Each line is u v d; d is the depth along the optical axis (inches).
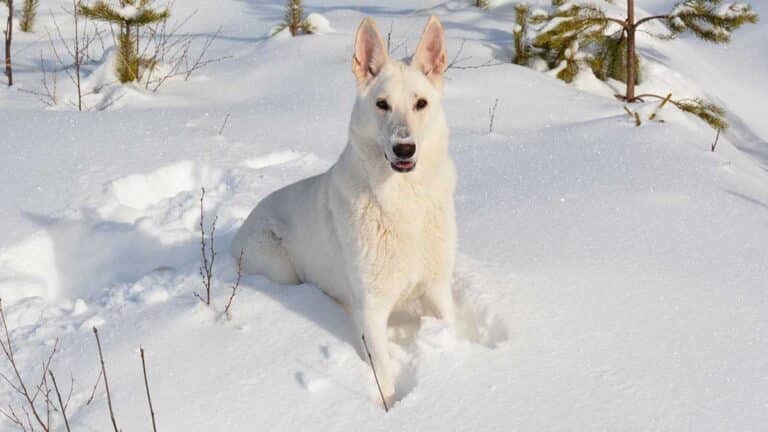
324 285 176.4
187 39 460.1
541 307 157.4
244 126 298.2
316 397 133.1
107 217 217.6
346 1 560.4
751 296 164.4
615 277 171.0
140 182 241.4
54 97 337.1
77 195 226.2
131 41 360.8
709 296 163.6
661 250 187.6
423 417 126.3
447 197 156.2
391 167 144.3
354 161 155.6
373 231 150.9
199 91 355.3
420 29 442.3
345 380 138.7
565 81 374.3
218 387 135.8
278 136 290.0
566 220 205.8
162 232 213.3
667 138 273.4
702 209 214.4
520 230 200.2
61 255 206.5
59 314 176.9
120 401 133.9
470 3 490.3
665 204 216.7
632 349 143.1
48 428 126.3
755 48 447.8
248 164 263.4
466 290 167.2
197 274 188.1
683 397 129.5
